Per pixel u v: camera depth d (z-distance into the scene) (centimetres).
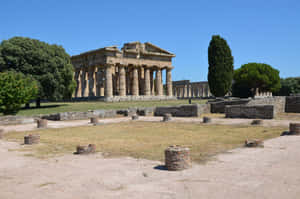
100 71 8231
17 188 799
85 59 8175
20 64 4750
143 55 8181
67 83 5281
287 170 866
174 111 3466
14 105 3484
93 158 1194
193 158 1116
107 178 866
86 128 2517
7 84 3438
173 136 1856
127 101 6725
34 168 1034
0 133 1920
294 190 689
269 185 734
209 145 1430
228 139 1631
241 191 698
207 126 2359
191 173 891
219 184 761
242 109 2794
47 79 4831
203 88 11319
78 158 1200
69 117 3366
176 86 11944
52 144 1616
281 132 1783
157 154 1241
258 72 8106
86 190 757
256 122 2278
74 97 8456
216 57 6494
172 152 938
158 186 769
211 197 667
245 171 879
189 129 2216
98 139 1798
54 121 3231
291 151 1148
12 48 4647
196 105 3244
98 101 6912
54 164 1095
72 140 1772
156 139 1739
